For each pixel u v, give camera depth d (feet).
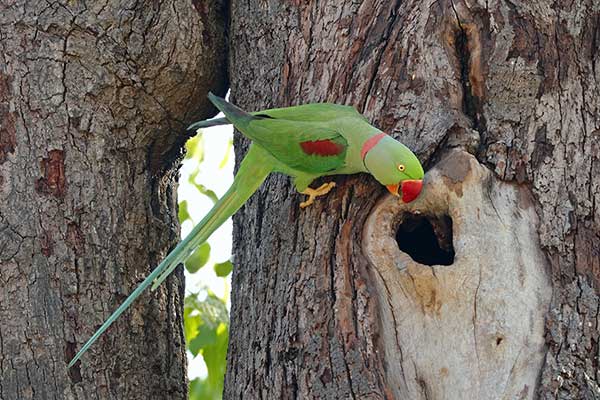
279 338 21.56
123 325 23.99
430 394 20.49
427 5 23.08
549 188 21.74
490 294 20.74
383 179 21.29
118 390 23.36
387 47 23.15
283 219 22.79
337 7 24.13
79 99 24.13
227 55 26.35
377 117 22.65
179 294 26.66
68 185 23.70
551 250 21.25
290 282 21.88
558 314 20.63
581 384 20.08
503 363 20.38
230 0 26.43
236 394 22.17
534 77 22.45
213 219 23.85
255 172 23.52
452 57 22.75
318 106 22.81
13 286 22.85
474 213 21.25
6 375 22.38
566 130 22.25
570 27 23.03
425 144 21.98
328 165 22.06
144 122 25.18
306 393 20.71
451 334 20.67
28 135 23.70
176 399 25.04
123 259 24.16
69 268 23.20
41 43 24.16
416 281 20.89
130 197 24.61
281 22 24.82
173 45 25.08
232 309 23.54
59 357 22.61
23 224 23.16
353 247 21.56
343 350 20.67
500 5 22.77
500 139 22.09
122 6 24.68
